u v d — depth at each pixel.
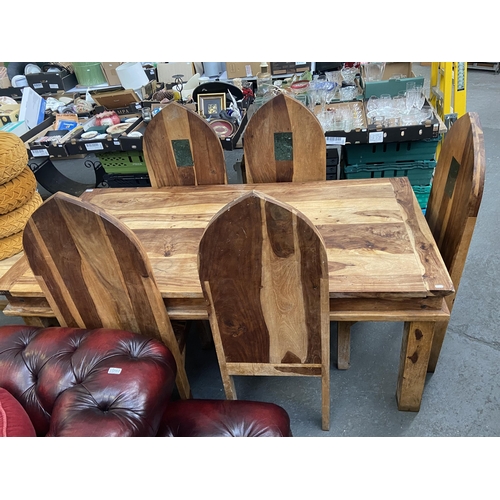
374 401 1.64
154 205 1.73
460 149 1.27
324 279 1.05
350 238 1.37
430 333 1.30
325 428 1.54
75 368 1.14
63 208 1.05
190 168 1.84
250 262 1.04
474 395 1.61
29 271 1.46
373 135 2.19
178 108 1.70
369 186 1.68
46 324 1.55
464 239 1.23
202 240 1.01
